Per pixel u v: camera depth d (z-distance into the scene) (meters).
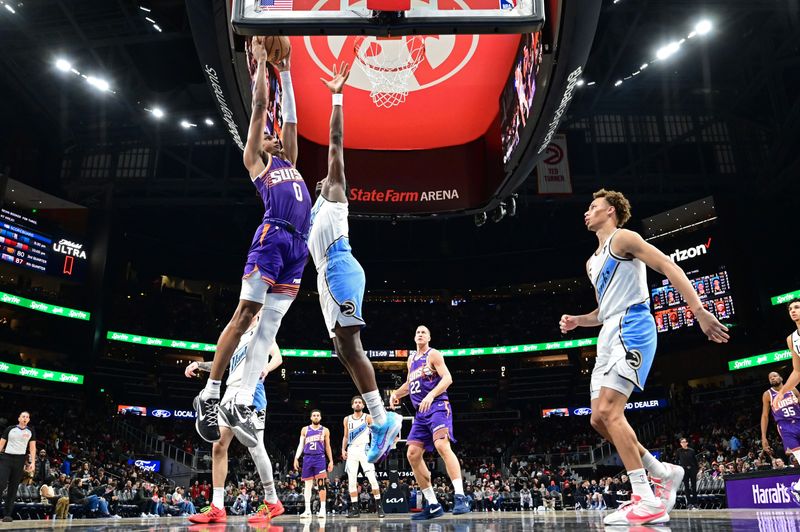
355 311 3.97
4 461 8.91
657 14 22.42
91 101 26.69
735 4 21.73
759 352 28.69
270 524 4.10
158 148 30.30
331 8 4.12
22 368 26.91
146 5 11.37
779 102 25.88
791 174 26.73
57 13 21.45
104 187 29.75
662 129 30.59
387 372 39.44
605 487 23.19
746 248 28.73
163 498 20.55
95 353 28.98
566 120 28.77
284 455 32.16
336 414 37.69
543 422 36.19
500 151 9.24
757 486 8.25
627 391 3.43
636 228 33.41
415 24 4.11
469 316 41.09
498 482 26.08
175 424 34.31
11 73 23.84
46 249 27.94
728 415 29.27
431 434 6.15
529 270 38.78
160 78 24.89
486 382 38.88
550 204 33.00
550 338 38.00
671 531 2.40
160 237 34.69
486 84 8.97
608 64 25.64
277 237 3.57
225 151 30.89
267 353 3.62
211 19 5.75
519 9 4.13
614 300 3.55
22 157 27.53
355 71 8.84
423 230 38.47
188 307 36.75
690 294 3.23
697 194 30.05
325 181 4.32
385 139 9.82
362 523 4.23
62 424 27.02
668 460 28.02
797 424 7.90
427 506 6.09
